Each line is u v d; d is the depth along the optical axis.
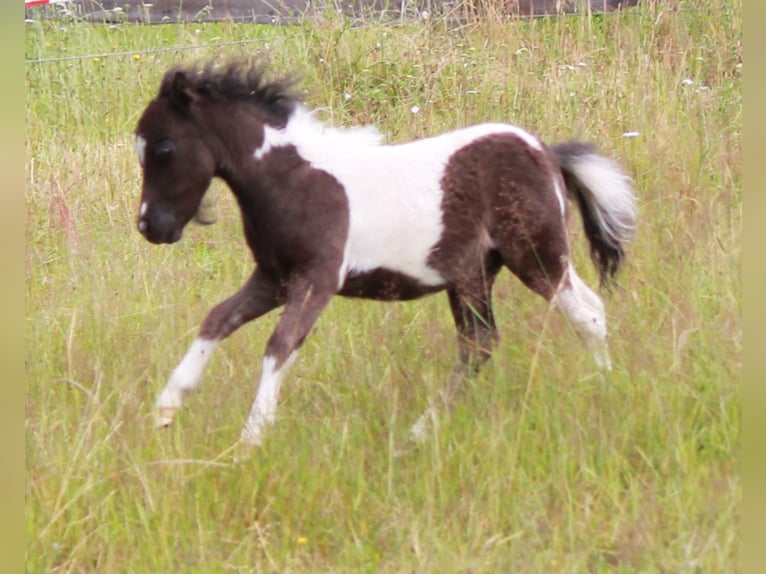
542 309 9.41
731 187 11.15
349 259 8.62
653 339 8.93
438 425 7.97
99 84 15.20
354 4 17.19
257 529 7.21
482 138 9.09
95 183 13.05
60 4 16.97
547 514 7.34
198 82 8.45
